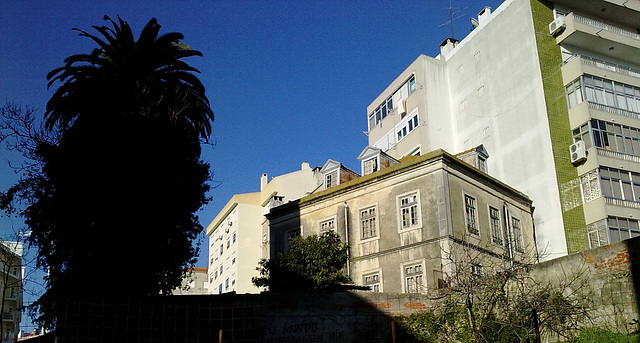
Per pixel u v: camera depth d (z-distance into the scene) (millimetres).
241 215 55125
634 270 18141
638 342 16906
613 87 35344
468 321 16984
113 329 16953
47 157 23141
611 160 32875
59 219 22547
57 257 22438
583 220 32219
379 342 18297
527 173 34750
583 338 17953
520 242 30344
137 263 22719
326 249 26297
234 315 18000
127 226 22844
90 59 25484
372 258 27125
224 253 58219
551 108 34656
